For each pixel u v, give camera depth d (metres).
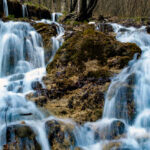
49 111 3.45
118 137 3.10
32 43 5.93
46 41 6.05
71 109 3.56
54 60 4.85
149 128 3.37
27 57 5.81
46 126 2.94
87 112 3.48
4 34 5.88
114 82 3.89
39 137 2.79
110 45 4.71
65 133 2.92
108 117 3.53
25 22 6.77
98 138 3.07
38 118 3.23
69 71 4.44
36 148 2.70
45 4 17.42
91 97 3.68
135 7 21.50
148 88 3.78
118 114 3.54
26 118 3.19
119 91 3.60
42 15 10.28
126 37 7.46
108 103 3.60
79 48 4.68
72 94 3.86
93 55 4.60
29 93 3.88
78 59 4.56
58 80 4.14
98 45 4.69
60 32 6.86
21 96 3.76
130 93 3.62
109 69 4.41
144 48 6.36
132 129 3.32
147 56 4.82
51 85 4.02
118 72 4.24
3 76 5.30
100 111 3.51
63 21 10.34
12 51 5.62
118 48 4.69
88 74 4.21
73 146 2.89
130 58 4.54
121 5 22.64
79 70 4.41
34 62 5.76
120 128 3.19
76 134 3.01
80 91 3.88
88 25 7.87
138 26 8.91
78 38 4.96
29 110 3.41
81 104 3.63
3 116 3.19
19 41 5.75
